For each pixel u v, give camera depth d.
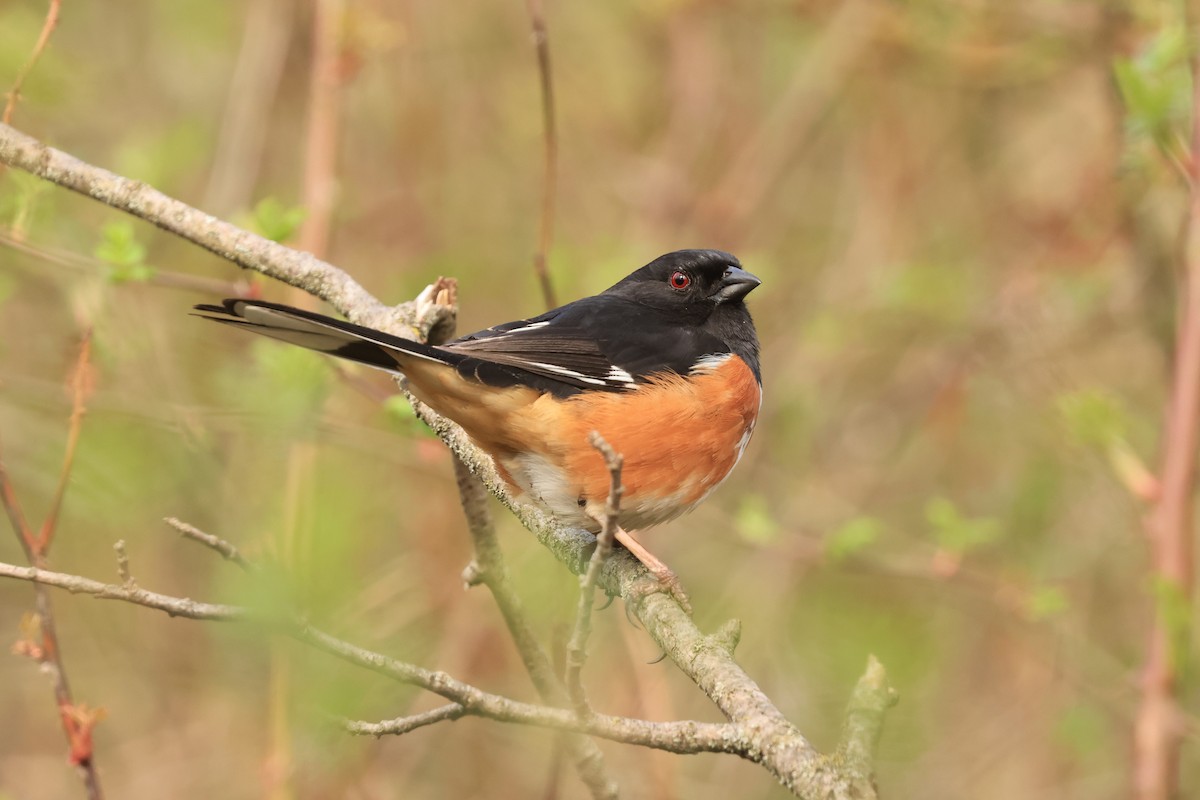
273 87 11.56
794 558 10.86
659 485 6.84
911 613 11.58
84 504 9.52
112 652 11.06
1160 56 8.53
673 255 8.08
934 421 12.68
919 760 10.91
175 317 10.92
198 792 10.89
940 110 13.61
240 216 8.71
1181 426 8.48
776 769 4.72
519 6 13.52
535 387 6.67
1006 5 11.84
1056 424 11.45
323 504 5.51
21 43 10.31
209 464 9.39
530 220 13.38
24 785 11.20
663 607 6.16
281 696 8.30
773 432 12.64
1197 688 10.59
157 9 12.99
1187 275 8.57
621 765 10.79
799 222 14.02
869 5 12.41
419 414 7.36
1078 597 12.33
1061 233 12.15
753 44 13.82
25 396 9.26
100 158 12.20
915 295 12.07
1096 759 11.94
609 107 13.74
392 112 12.74
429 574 11.14
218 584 5.72
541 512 7.25
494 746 11.45
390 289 11.48
